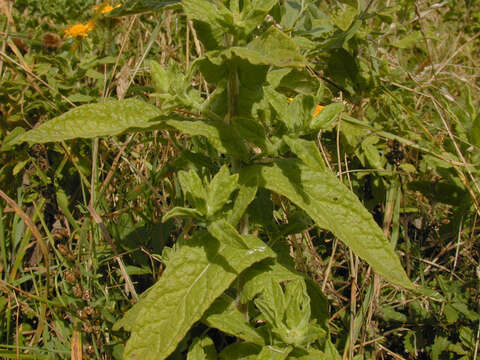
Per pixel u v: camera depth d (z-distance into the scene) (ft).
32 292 7.67
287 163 5.33
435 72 11.00
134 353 4.57
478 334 6.88
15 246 7.92
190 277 4.91
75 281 6.92
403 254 8.62
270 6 4.66
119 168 9.27
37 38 11.02
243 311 5.82
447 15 13.92
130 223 8.45
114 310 7.03
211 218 4.95
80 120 5.04
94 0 12.37
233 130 5.09
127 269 7.62
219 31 4.94
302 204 4.88
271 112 5.29
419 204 9.40
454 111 9.69
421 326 7.70
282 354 5.05
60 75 10.28
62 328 6.88
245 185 5.13
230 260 4.91
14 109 9.30
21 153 8.71
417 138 9.07
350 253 7.43
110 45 11.07
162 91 4.86
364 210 5.08
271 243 6.28
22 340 6.91
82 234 7.64
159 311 4.74
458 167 8.57
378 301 7.84
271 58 4.35
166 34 11.73
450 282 8.07
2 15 11.52
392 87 9.71
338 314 7.64
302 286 5.46
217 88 5.15
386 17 8.33
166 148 9.09
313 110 4.70
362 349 6.95
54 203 8.84
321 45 7.75
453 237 8.83
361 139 8.86
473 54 14.67
